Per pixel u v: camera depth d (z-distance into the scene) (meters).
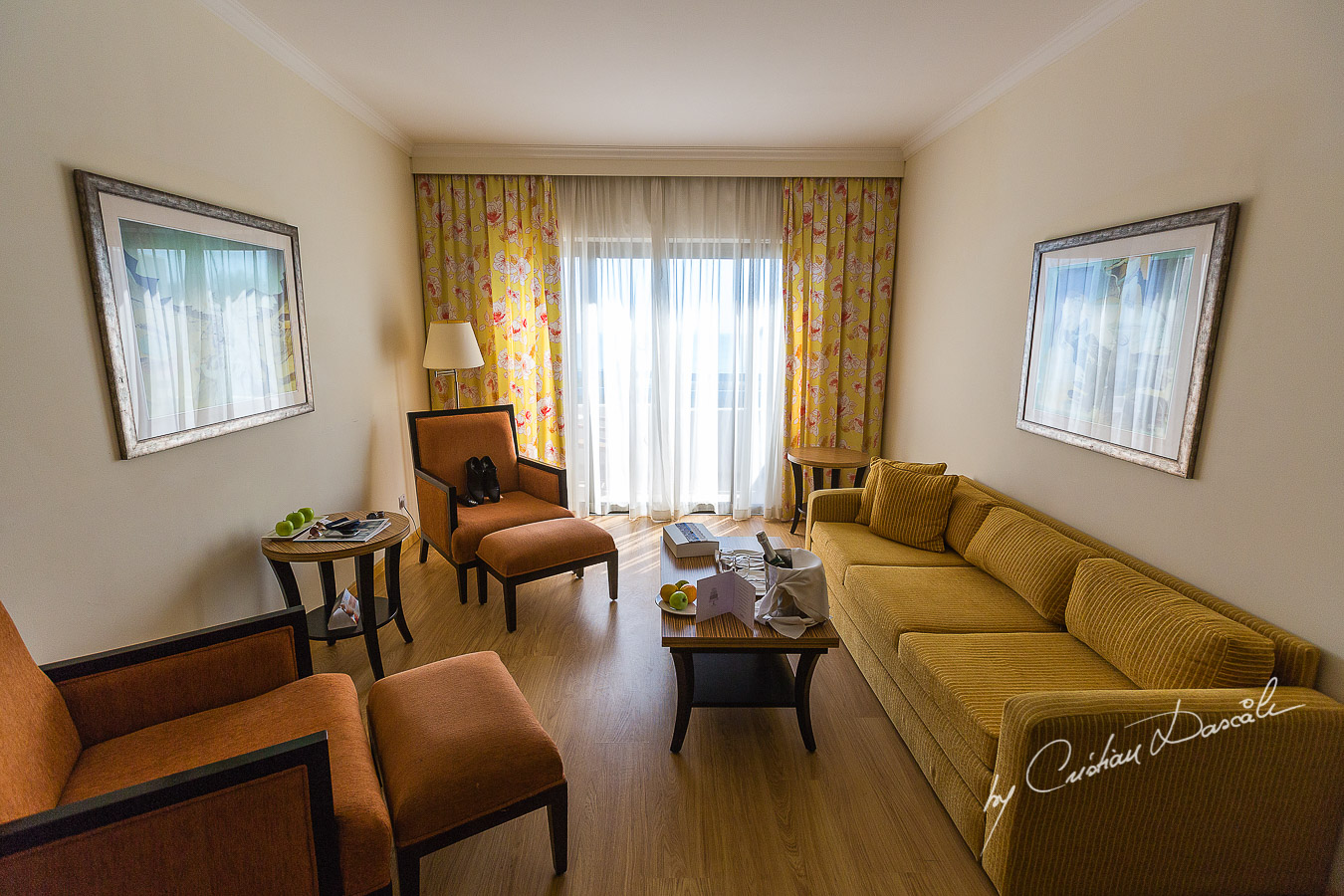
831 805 1.89
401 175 3.93
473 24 2.40
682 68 2.82
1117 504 2.23
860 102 3.25
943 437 3.61
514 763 1.51
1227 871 1.51
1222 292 1.78
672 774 2.02
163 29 1.99
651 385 4.48
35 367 1.56
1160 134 2.03
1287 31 1.59
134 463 1.87
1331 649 1.51
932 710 1.90
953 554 2.88
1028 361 2.72
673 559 2.65
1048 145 2.61
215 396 2.22
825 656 2.78
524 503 3.57
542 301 4.34
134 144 1.88
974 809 1.64
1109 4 2.20
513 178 4.18
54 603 1.62
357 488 3.36
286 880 1.19
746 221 4.31
